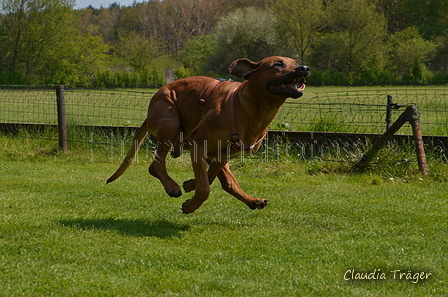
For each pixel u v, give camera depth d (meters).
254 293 3.91
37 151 11.06
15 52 57.12
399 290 4.02
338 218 6.32
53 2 56.75
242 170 9.59
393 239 5.39
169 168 9.83
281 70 5.02
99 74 52.69
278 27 68.38
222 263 4.60
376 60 61.81
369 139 9.91
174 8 105.56
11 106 21.64
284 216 6.37
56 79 54.41
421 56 61.72
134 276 4.22
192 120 5.76
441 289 4.02
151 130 6.08
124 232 5.53
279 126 12.16
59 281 4.05
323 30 71.44
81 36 61.44
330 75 57.69
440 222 6.11
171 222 6.07
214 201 7.20
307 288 4.02
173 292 3.92
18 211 6.40
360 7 64.81
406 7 79.50
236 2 105.50
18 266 4.38
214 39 73.94
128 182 8.47
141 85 52.34
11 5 56.28
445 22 76.12
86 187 8.01
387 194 7.67
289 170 9.45
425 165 8.73
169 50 104.12
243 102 5.32
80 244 5.04
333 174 9.16
